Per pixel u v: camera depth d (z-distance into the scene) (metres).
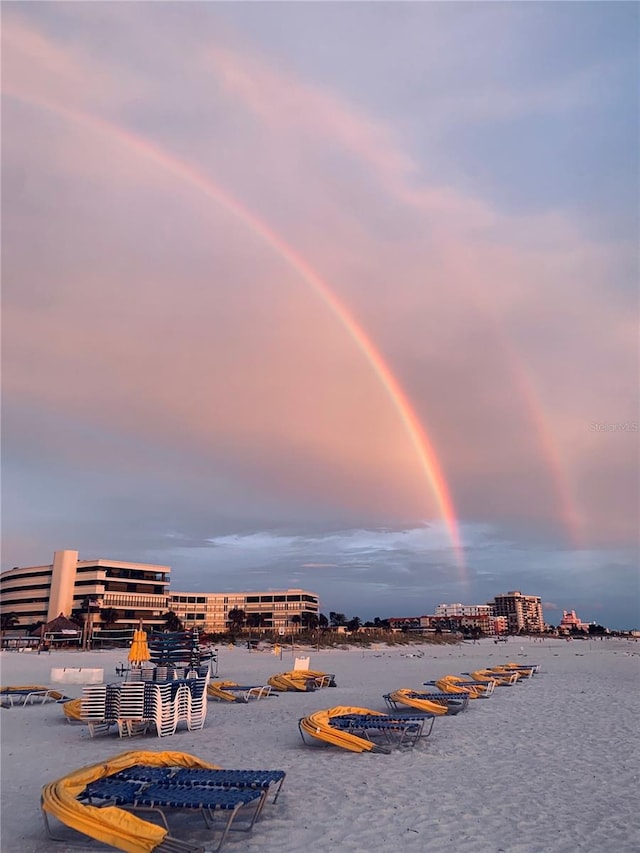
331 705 21.02
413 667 44.09
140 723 15.44
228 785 7.83
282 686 26.17
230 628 128.75
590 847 7.34
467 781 10.37
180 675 21.48
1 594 130.12
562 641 146.38
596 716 17.91
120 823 6.77
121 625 113.50
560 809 8.84
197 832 7.80
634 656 63.72
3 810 8.69
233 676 35.59
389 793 9.59
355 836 7.68
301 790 9.75
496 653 72.69
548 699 22.30
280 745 13.48
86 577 115.56
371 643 89.62
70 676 28.14
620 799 9.34
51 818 8.27
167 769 8.53
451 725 16.28
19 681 31.55
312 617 145.25
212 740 14.16
